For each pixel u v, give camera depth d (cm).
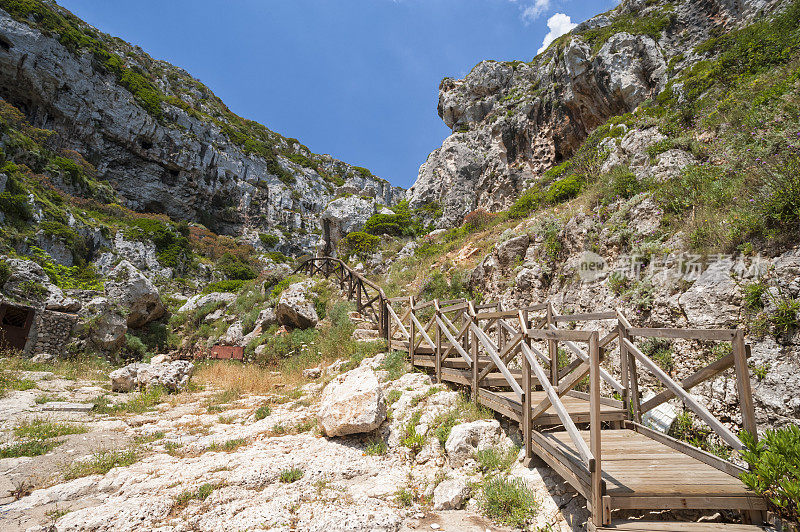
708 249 529
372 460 478
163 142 5047
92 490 409
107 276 2059
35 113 4009
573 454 338
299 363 1060
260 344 1311
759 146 623
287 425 610
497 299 955
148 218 4109
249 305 1628
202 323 1686
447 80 3453
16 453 507
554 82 2420
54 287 1395
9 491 408
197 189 5400
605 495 272
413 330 752
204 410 749
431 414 542
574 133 2255
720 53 1423
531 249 957
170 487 406
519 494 355
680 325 516
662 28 1861
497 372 609
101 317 1359
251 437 570
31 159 3197
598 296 698
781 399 384
